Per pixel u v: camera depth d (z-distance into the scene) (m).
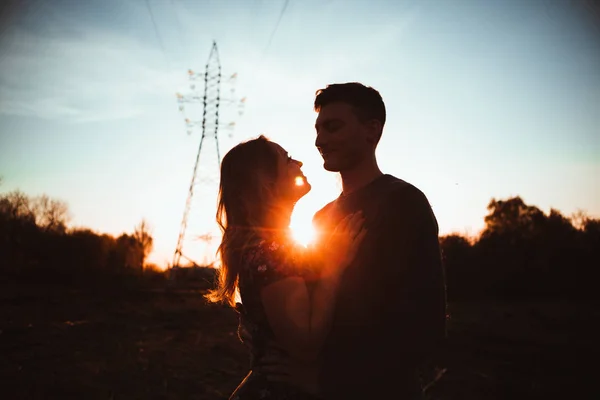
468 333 18.72
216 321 20.47
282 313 2.08
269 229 2.29
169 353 12.49
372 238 2.32
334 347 2.31
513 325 21.66
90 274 49.25
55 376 9.39
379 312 2.28
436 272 2.27
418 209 2.32
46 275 47.97
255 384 2.27
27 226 52.69
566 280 41.97
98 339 14.38
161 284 47.69
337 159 2.59
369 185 2.53
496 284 41.41
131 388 8.95
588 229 44.53
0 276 46.25
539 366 12.41
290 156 2.54
